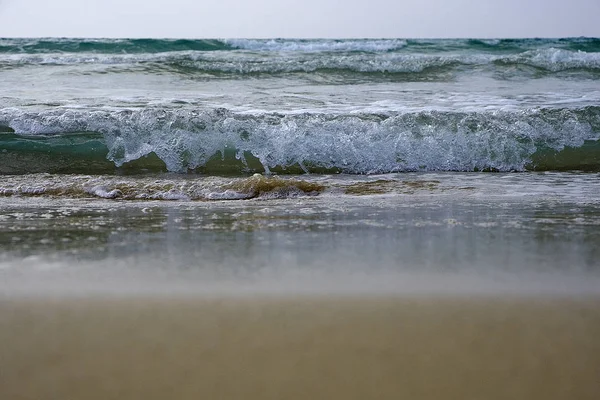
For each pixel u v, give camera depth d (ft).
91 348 4.21
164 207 11.03
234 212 10.37
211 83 27.99
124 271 6.25
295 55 37.06
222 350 4.17
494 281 5.82
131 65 31.58
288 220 9.44
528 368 3.94
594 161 16.99
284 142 16.90
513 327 4.61
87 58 33.24
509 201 11.51
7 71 29.68
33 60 32.65
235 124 17.37
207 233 8.39
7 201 11.78
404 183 14.12
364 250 7.23
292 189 12.80
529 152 17.28
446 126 17.93
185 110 18.12
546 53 34.76
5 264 6.59
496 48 45.75
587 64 32.68
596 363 4.01
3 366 3.93
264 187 12.72
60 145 16.56
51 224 9.18
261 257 6.88
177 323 4.67
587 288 5.60
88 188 13.00
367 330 4.53
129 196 12.43
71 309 5.00
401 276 6.00
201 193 12.52
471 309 5.00
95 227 8.90
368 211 10.37
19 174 14.80
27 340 4.34
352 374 3.84
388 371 3.88
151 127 17.24
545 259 6.75
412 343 4.30
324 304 5.11
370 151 16.83
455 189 13.29
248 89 26.27
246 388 3.67
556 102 22.76
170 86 26.86
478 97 24.36
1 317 4.81
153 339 4.36
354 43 45.01
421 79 30.07
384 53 40.98
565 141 17.95
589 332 4.51
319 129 17.40
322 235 8.20
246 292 5.44
